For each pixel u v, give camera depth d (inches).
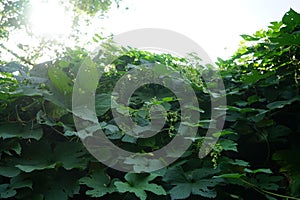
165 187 44.0
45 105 48.6
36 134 45.6
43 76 54.1
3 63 57.7
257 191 47.2
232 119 54.9
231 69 69.9
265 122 53.7
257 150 55.2
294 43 52.2
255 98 57.1
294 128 56.2
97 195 39.8
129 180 42.1
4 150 43.8
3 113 49.3
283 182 50.0
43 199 42.1
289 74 58.3
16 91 47.2
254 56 64.2
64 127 45.2
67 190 42.8
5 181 44.7
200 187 41.8
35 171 43.2
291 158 51.4
